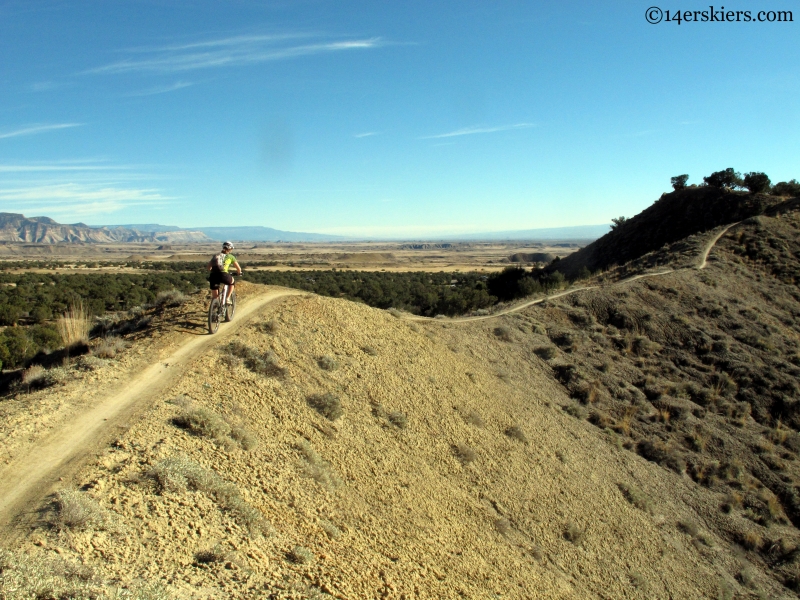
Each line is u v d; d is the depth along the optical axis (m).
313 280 92.19
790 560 17.72
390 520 10.14
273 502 8.45
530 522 13.62
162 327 14.28
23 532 5.78
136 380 10.68
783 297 39.88
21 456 7.46
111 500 6.68
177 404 9.73
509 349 27.25
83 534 5.94
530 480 15.43
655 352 30.66
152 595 5.22
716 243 49.72
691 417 24.78
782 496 21.02
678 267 43.94
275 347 14.07
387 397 14.92
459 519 11.86
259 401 11.29
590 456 19.50
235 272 15.27
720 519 19.14
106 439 8.10
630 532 15.84
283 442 10.34
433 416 15.53
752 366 28.95
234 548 6.91
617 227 73.69
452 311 42.72
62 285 66.06
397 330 20.80
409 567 8.95
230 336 13.77
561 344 29.95
